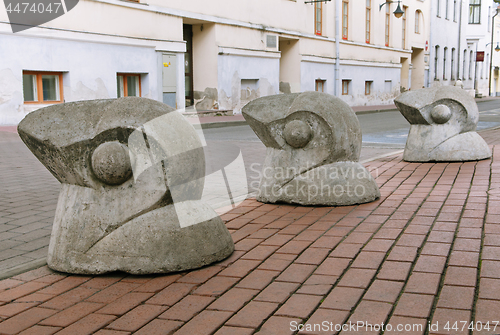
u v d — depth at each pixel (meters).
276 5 23.34
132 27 16.20
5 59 12.72
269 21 22.98
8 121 12.95
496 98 47.59
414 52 40.41
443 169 6.89
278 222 4.43
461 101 7.43
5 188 6.43
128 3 15.91
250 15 21.83
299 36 25.06
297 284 3.01
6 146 10.23
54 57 13.85
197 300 2.84
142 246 3.21
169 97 17.86
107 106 3.25
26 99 13.53
